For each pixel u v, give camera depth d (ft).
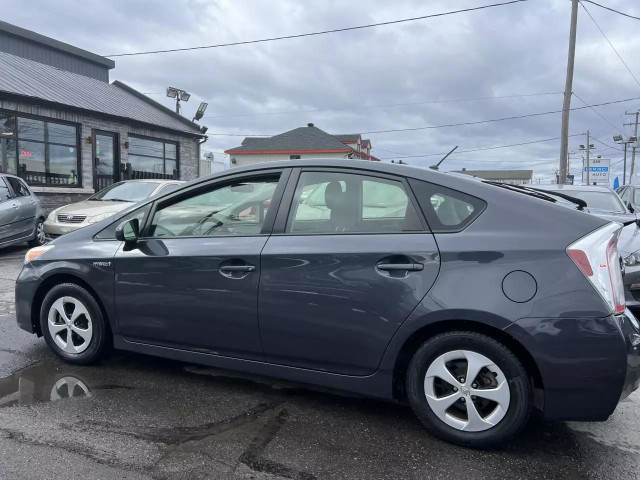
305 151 135.03
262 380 12.19
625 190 36.50
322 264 9.87
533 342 8.43
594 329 8.32
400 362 9.79
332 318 9.78
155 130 59.11
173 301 11.23
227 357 11.02
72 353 12.74
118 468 8.29
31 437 9.21
